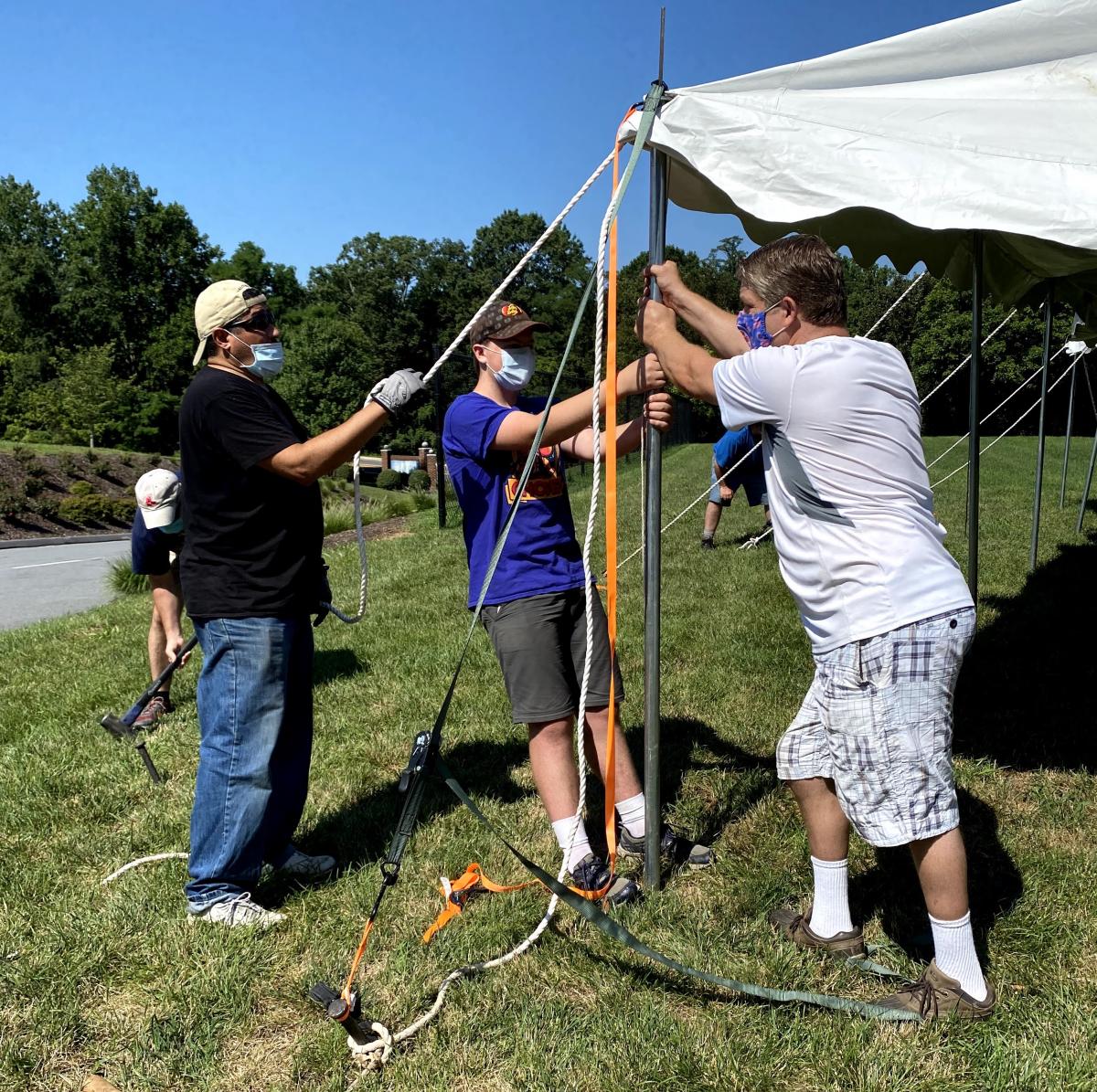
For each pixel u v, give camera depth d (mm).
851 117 2600
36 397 43781
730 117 2613
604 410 2672
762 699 4512
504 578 2844
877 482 2104
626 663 5180
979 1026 2172
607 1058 2150
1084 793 3396
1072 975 2369
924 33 2887
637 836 3062
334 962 2555
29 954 2619
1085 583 6707
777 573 7457
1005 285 6203
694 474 16578
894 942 2568
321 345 55562
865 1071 2062
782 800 3414
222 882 2791
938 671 2076
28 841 3373
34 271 57531
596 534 10062
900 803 2117
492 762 3955
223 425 2619
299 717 3020
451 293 71125
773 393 2117
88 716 4863
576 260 70562
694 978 2434
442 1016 2344
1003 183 2406
